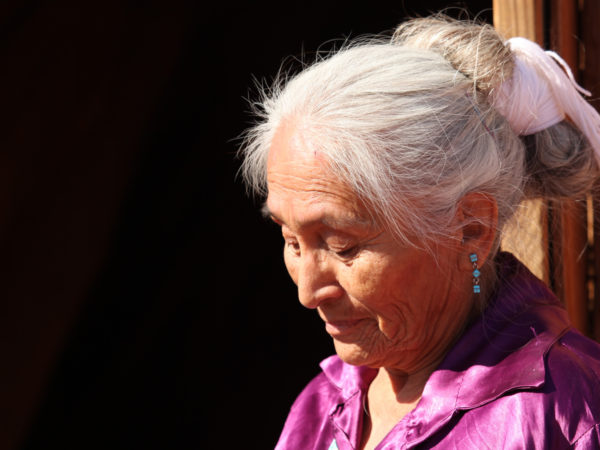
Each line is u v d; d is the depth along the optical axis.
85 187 9.09
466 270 2.57
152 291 9.66
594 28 4.03
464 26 2.73
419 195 2.34
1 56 8.44
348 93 2.38
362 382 2.98
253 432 9.40
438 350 2.66
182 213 9.69
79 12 8.58
